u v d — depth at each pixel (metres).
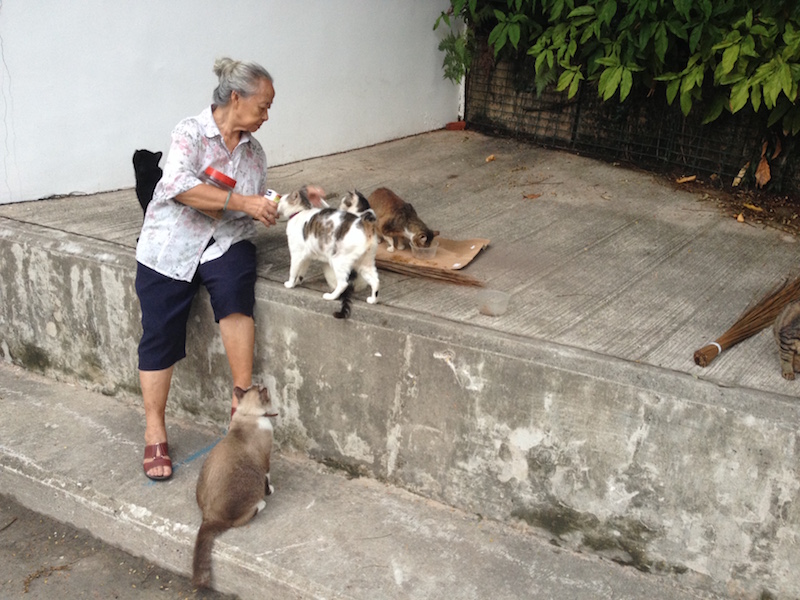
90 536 3.28
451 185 5.29
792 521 2.46
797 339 2.50
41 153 4.48
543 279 3.60
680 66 5.43
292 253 3.24
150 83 4.90
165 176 3.06
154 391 3.36
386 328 3.04
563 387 2.72
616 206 4.86
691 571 2.70
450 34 6.74
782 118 4.91
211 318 3.49
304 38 5.61
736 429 2.46
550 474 2.87
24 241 3.96
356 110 6.18
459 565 2.81
